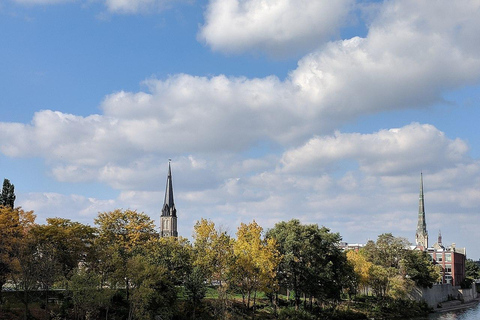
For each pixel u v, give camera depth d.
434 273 193.62
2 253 82.50
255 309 112.75
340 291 141.25
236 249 107.75
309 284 117.00
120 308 91.31
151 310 86.31
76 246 92.38
